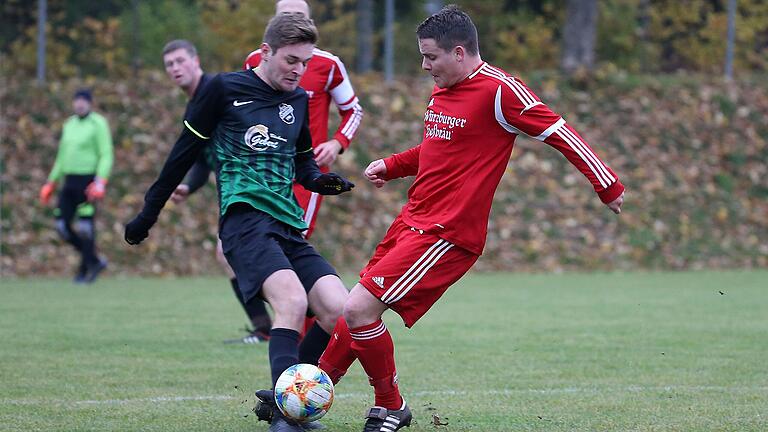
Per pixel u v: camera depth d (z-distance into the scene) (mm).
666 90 71625
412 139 63750
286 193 17375
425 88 68625
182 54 29812
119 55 71750
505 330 31812
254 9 74562
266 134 17250
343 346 17094
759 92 73125
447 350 27359
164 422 17406
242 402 19516
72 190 46625
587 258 57000
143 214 17766
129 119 61562
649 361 25375
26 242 53000
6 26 69312
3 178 56219
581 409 18938
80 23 71312
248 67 24281
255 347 27859
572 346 28125
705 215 61844
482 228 16656
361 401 20047
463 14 16844
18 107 60906
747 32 84875
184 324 33156
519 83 16578
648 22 87500
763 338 29891
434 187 16719
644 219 60500
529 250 57156
